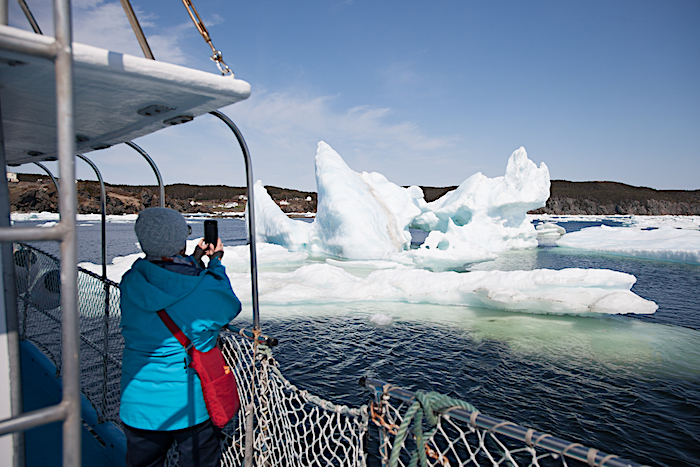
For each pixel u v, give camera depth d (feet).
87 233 127.75
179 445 5.17
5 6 3.01
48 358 10.19
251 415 5.96
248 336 6.06
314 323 29.50
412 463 3.69
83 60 2.97
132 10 4.43
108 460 7.36
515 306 32.53
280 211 81.82
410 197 88.33
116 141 6.29
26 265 10.88
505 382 20.42
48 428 8.38
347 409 4.49
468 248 67.87
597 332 27.50
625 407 18.06
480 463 14.05
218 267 5.44
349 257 66.59
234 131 5.69
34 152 6.84
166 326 4.87
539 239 114.01
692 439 15.75
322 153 83.51
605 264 63.52
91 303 9.34
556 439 2.91
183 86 3.56
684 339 26.18
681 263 64.28
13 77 3.20
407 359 23.20
